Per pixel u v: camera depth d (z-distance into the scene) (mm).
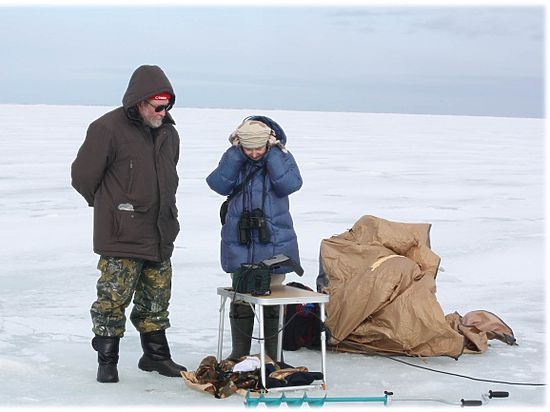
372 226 5969
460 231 11422
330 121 73125
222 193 5188
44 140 31641
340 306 5629
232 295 4922
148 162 4844
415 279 5613
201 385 4633
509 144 37906
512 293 7656
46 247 9562
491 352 5699
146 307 5043
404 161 25016
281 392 4637
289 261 4906
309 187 16688
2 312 6551
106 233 4801
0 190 15242
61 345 5625
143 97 4730
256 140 4949
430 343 5402
